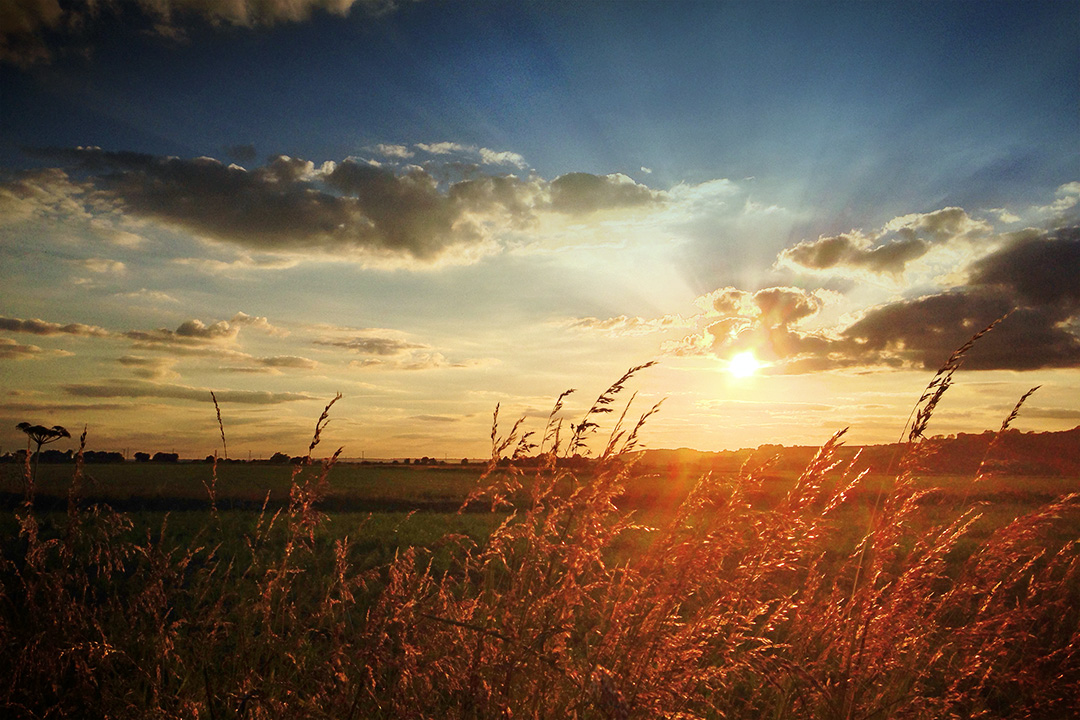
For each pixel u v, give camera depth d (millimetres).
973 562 3037
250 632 3080
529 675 2240
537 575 2598
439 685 2471
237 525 13484
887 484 2746
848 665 2631
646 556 2629
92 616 3248
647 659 2320
